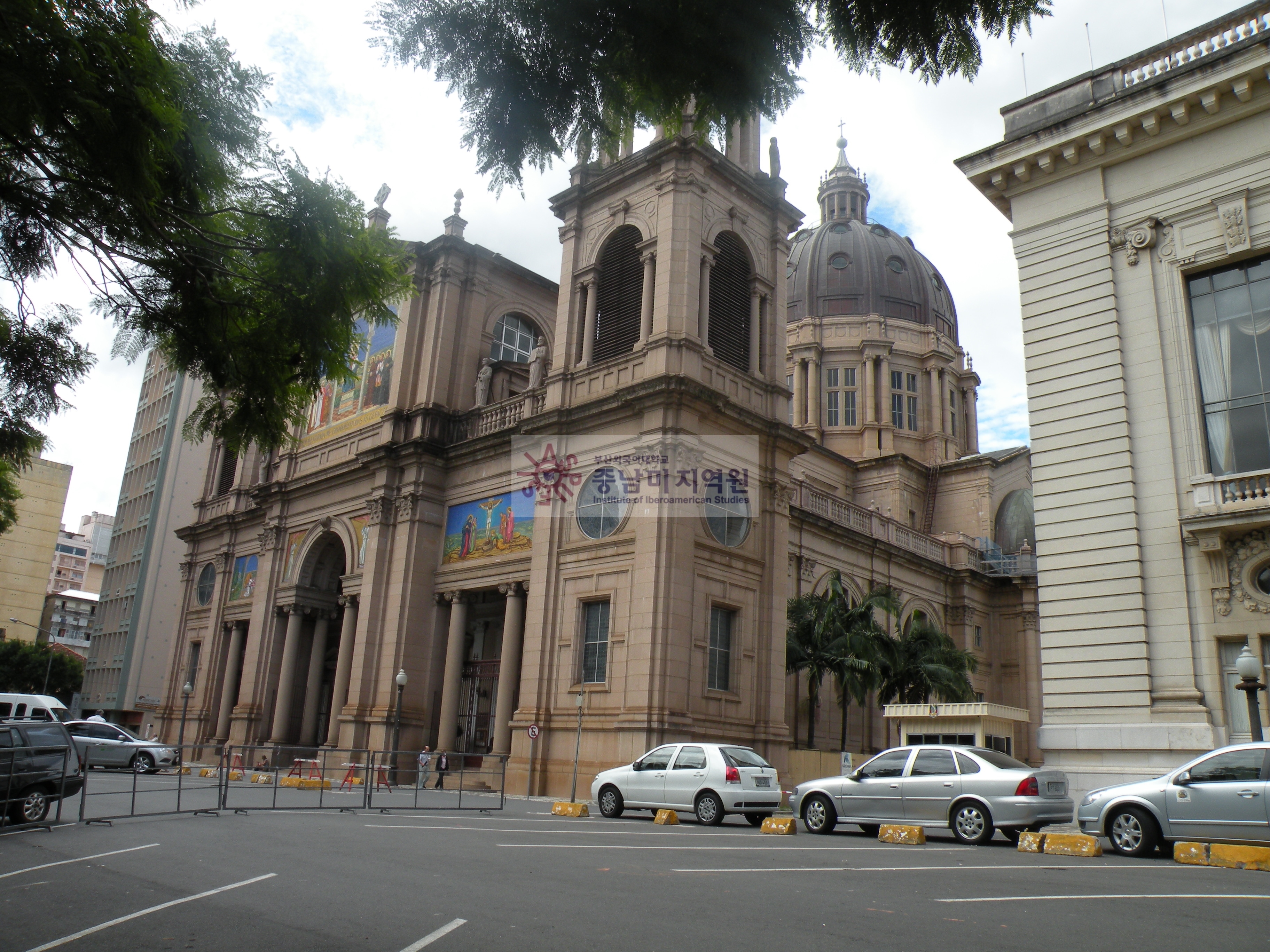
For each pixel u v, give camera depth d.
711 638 29.03
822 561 44.69
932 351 70.06
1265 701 17.95
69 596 123.00
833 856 13.90
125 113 6.80
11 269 8.37
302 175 8.95
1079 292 21.59
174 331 9.30
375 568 36.69
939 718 27.03
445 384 38.59
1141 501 19.95
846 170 88.25
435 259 40.41
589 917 8.59
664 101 7.57
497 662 36.84
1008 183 23.06
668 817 19.58
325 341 9.66
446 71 7.30
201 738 45.59
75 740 34.81
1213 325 20.14
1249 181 19.80
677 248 30.75
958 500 63.06
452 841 14.88
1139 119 21.02
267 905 9.03
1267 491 18.42
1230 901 10.01
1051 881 11.43
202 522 51.72
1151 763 18.61
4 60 6.34
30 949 7.26
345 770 33.91
